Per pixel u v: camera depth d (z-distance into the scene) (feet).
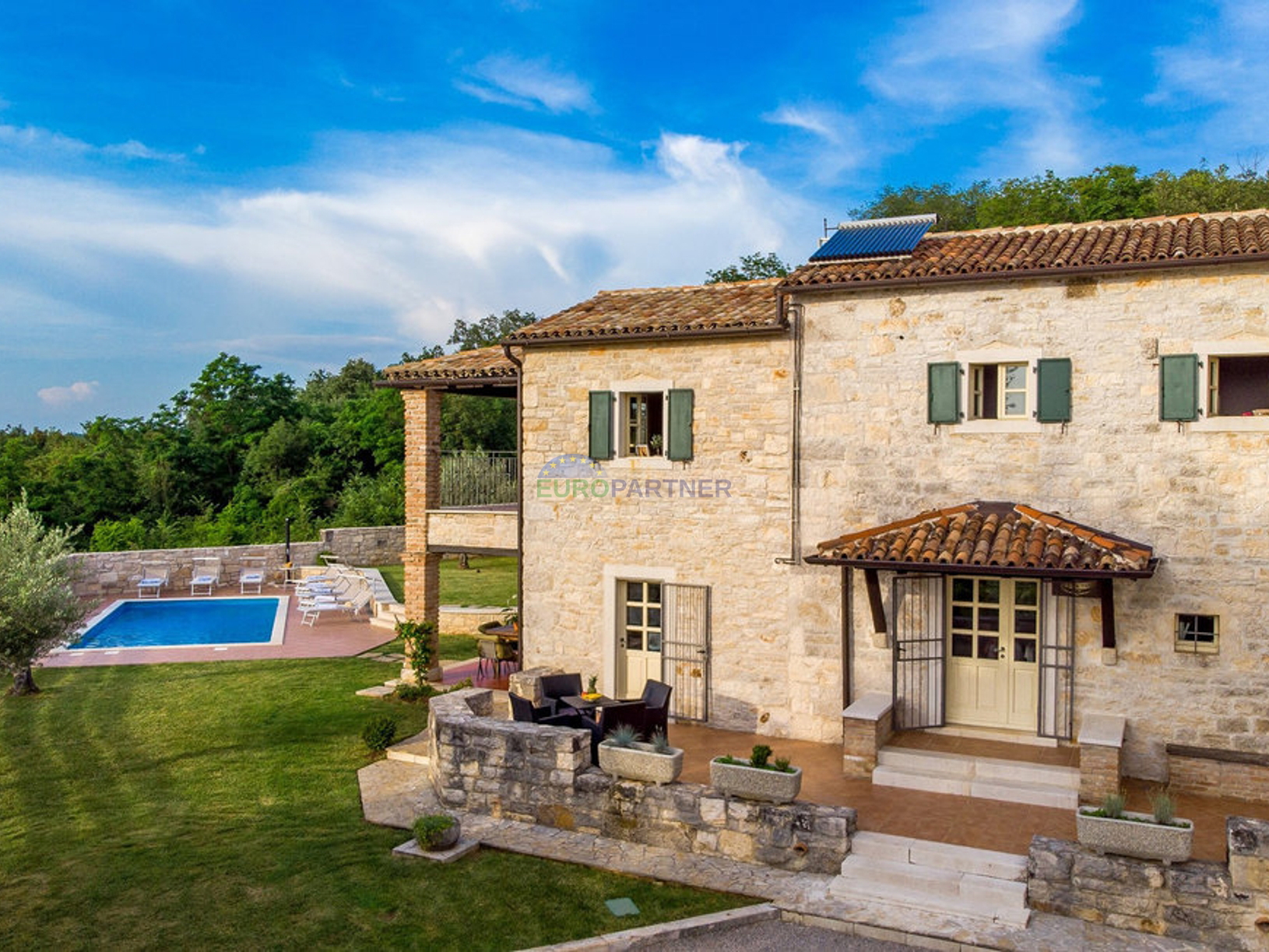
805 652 49.93
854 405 48.39
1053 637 44.37
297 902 34.50
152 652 77.56
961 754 43.73
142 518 149.59
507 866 37.50
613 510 54.65
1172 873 31.17
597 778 40.22
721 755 47.44
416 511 64.18
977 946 30.91
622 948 31.45
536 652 57.16
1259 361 44.37
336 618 93.04
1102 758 39.50
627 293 63.16
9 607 54.44
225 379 179.22
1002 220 122.01
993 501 45.55
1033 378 44.78
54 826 41.52
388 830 41.04
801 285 47.98
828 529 49.16
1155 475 42.73
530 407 57.00
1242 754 40.91
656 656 54.75
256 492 159.43
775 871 36.55
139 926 32.89
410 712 58.29
